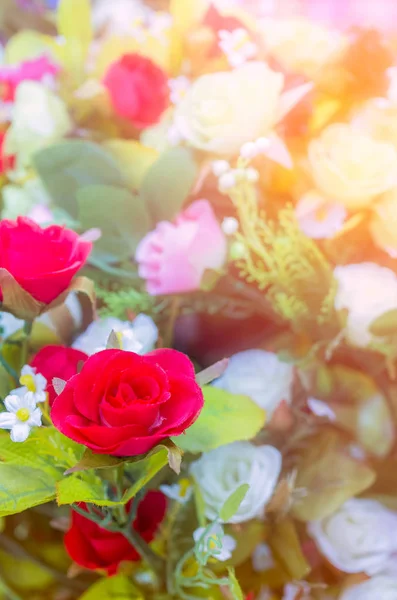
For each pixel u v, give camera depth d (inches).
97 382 18.6
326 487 21.7
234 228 21.7
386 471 22.5
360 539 21.7
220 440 20.5
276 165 22.3
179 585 20.9
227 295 22.9
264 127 22.0
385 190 21.5
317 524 21.9
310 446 22.0
